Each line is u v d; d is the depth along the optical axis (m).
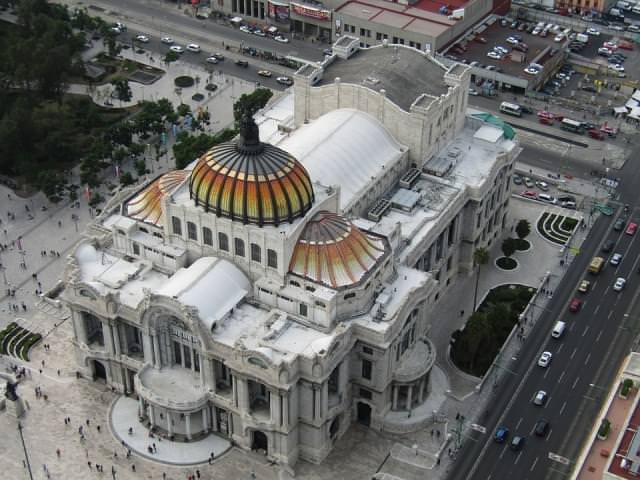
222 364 192.50
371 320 191.00
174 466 190.38
